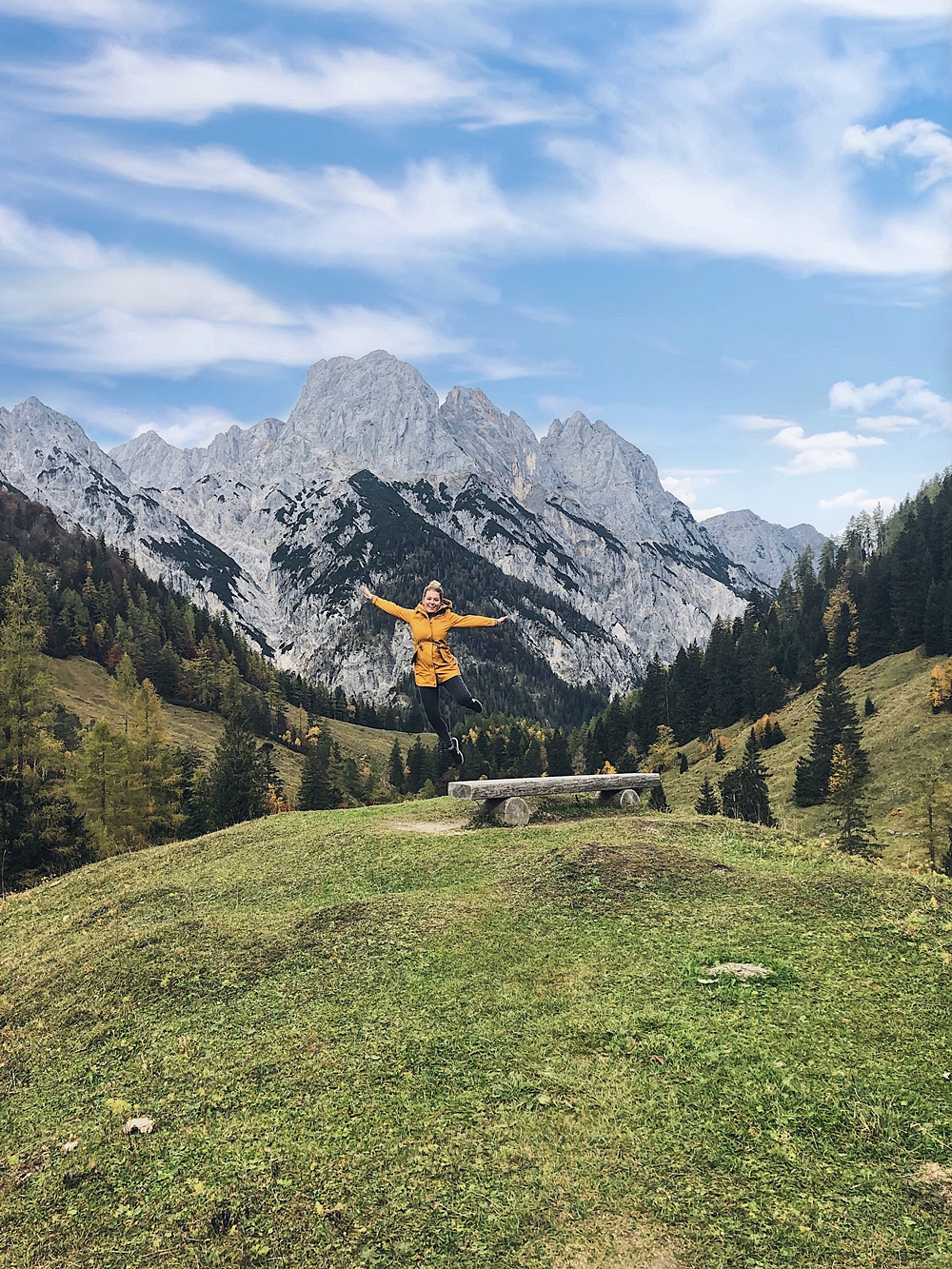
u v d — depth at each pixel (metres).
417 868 17.44
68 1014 12.11
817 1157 7.25
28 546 181.25
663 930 12.83
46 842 45.97
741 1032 9.42
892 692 108.88
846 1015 9.62
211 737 131.75
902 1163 7.07
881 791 85.62
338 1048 10.02
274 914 15.55
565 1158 7.54
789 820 89.69
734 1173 7.14
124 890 19.91
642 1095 8.38
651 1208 6.83
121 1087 9.83
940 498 154.38
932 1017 9.41
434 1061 9.48
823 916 12.72
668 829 18.80
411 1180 7.39
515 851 17.58
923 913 12.40
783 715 126.81
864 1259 6.11
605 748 140.12
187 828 67.12
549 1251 6.48
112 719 115.44
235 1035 10.78
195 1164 8.04
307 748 147.62
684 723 144.62
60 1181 8.02
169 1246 6.95
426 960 12.41
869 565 150.75
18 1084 10.41
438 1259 6.48
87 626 146.25
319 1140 8.18
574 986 11.11
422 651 12.08
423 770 133.88
